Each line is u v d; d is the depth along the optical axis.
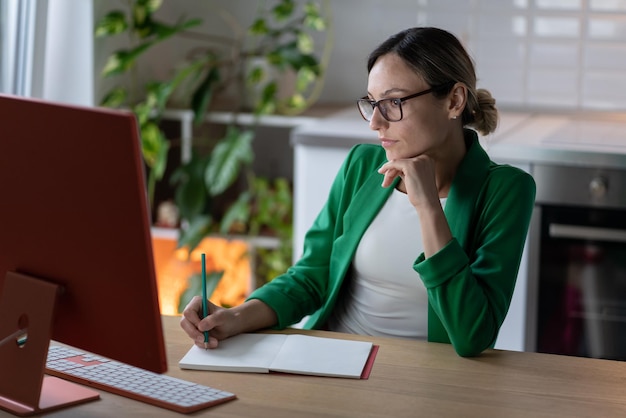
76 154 1.50
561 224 3.13
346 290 2.30
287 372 1.81
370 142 3.27
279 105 3.91
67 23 3.64
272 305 2.09
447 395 1.71
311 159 3.37
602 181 3.05
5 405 1.63
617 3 3.86
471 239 2.12
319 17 3.99
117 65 3.59
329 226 2.35
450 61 2.07
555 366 1.87
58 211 1.55
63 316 1.63
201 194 3.69
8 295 1.65
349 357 1.88
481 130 2.25
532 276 3.20
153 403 1.66
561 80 3.98
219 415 1.62
